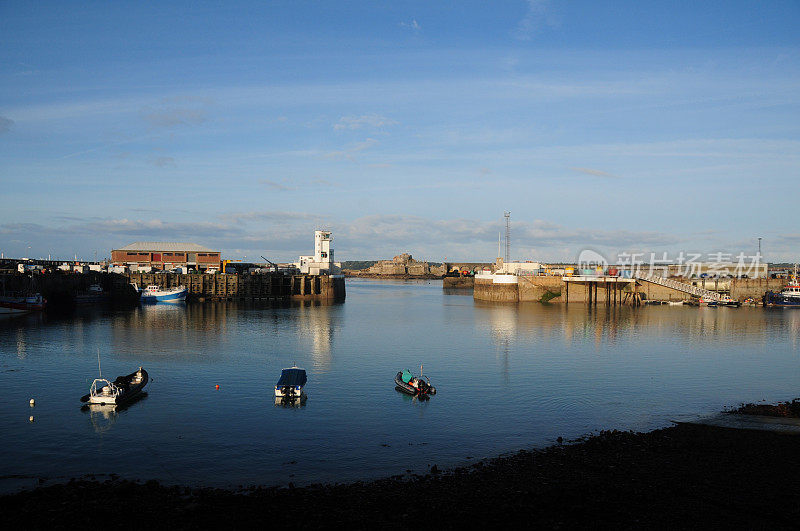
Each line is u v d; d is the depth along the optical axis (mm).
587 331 125375
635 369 83500
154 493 39312
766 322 144000
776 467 43219
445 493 39094
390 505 37188
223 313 157375
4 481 42438
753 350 100312
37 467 45281
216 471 44719
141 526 34094
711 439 50281
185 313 155875
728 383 74875
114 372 78188
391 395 68250
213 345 101312
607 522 34625
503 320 147750
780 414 58844
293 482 42531
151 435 53219
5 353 91250
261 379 75375
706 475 41688
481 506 36875
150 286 190875
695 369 83688
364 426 56406
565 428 55906
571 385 73375
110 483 41719
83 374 76812
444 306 194500
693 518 35094
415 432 54625
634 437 51062
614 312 170875
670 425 56688
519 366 85500
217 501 37875
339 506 37062
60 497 38344
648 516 35312
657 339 113250
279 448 49938
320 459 47344
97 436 52844
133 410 61156
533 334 120250
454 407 63250
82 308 167875
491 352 97500
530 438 52844
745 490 39062
